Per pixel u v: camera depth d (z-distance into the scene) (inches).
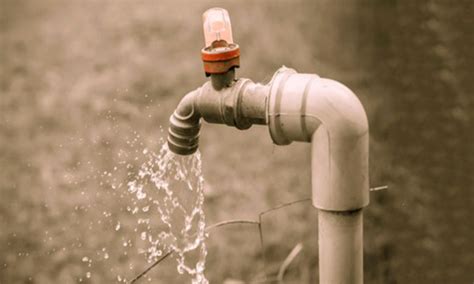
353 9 87.0
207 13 33.8
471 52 52.1
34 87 78.2
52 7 98.3
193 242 45.3
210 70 33.5
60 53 85.4
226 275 48.3
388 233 49.8
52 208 58.0
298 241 50.6
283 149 65.0
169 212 47.6
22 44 88.2
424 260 47.9
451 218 49.4
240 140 66.9
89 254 51.3
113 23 90.9
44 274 51.5
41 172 63.2
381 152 58.1
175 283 45.6
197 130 34.8
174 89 74.7
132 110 70.9
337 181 32.9
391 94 65.6
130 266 48.5
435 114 54.1
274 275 47.9
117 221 52.9
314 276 47.6
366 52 77.1
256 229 52.2
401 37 66.7
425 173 52.6
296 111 32.9
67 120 70.9
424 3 59.4
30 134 69.6
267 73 77.6
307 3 92.4
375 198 52.9
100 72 79.7
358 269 33.6
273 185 59.9
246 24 88.7
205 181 60.9
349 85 72.8
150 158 60.4
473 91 51.7
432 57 56.7
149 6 95.3
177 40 85.7
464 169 50.9
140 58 82.1
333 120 32.7
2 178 63.3
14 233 56.2
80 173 61.2
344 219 33.2
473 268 47.9
